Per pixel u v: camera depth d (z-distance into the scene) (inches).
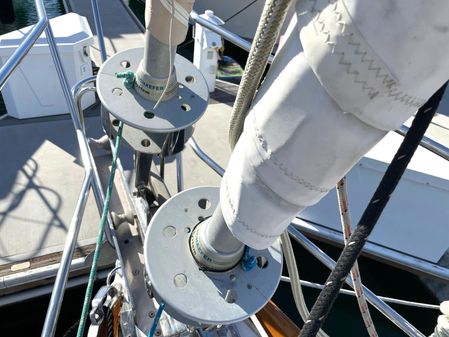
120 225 84.9
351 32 20.3
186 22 55.6
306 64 23.5
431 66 20.5
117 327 65.4
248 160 29.8
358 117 23.3
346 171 27.4
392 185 29.2
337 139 24.7
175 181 133.8
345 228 42.6
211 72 177.3
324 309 30.4
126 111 60.8
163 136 74.7
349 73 21.3
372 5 19.4
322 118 24.0
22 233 107.7
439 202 112.1
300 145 25.8
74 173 129.7
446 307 48.1
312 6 22.3
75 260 101.3
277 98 25.7
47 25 77.7
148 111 62.0
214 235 44.5
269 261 50.3
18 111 147.6
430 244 120.9
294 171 27.3
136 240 82.0
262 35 28.5
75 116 81.6
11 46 130.7
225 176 34.5
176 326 64.2
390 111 22.7
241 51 292.8
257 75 31.1
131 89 64.2
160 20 54.2
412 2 18.6
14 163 130.5
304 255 135.0
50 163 132.4
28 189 121.6
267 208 31.1
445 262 128.6
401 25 19.2
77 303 108.8
